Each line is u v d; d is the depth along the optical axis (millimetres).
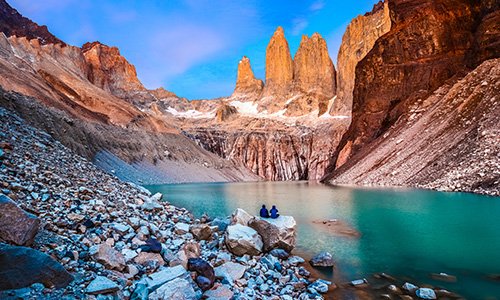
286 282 9594
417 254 12008
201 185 65625
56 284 5789
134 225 10984
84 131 60562
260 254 12078
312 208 26141
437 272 10055
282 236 12617
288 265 11320
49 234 7742
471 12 54156
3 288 5254
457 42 55062
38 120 47781
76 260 6988
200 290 7340
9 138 17203
